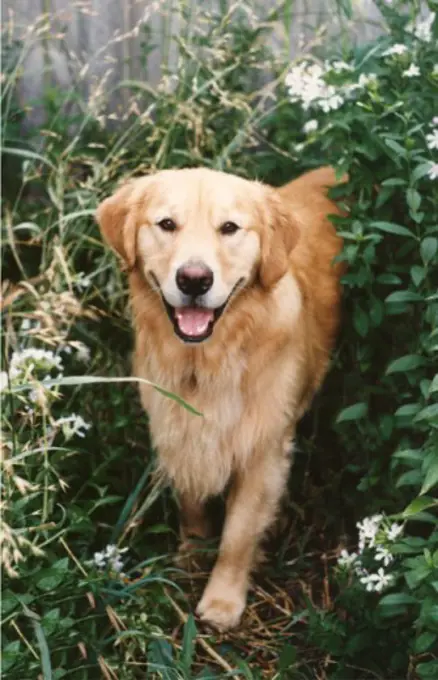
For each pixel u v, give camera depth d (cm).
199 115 234
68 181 235
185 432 203
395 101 201
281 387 202
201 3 247
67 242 232
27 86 252
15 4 249
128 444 215
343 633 186
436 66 198
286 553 213
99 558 190
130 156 242
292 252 211
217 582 203
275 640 196
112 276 222
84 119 237
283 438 206
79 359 217
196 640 195
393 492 196
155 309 200
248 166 241
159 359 201
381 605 183
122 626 187
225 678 187
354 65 218
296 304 204
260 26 241
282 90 243
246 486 205
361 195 203
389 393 203
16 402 194
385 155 202
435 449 172
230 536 204
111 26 252
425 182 198
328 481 218
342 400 219
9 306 206
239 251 194
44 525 177
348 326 215
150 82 254
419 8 215
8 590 176
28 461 191
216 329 198
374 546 185
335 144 207
